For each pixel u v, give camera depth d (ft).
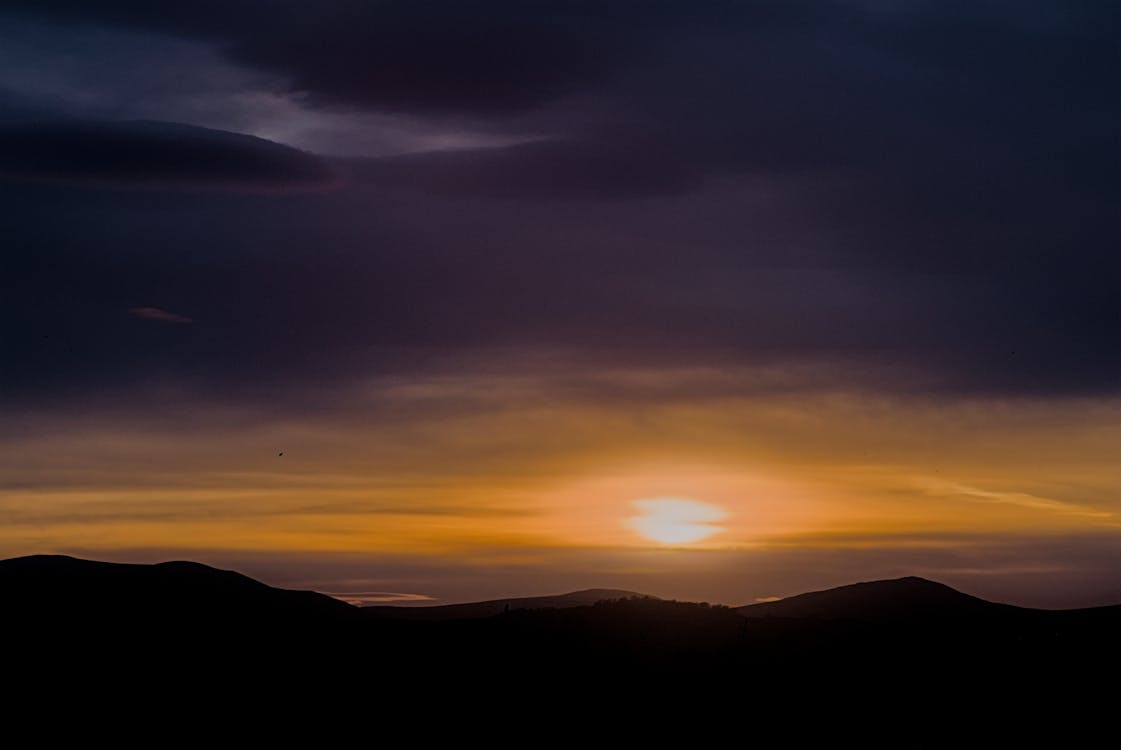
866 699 180.65
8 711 167.43
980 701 180.86
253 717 170.30
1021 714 176.24
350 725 168.55
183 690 177.68
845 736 168.76
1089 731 170.81
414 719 170.91
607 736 167.22
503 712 173.68
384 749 161.58
